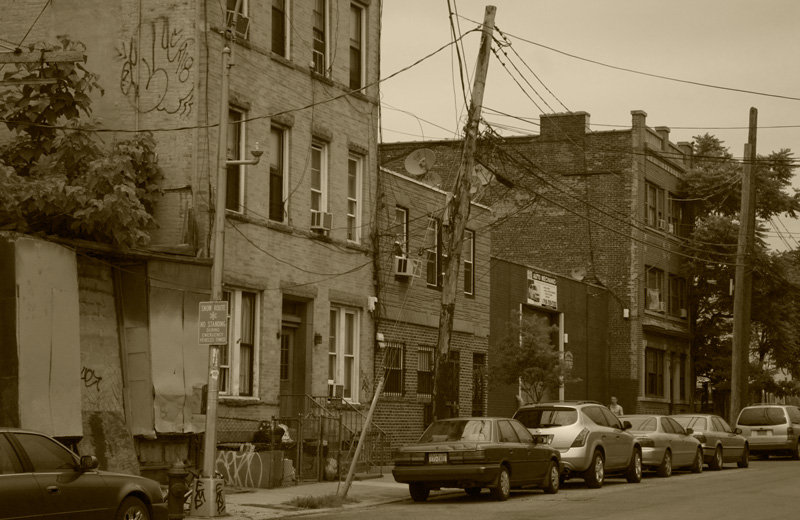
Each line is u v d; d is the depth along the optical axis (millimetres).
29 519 12320
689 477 27906
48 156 21203
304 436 25031
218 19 23172
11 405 17750
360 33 28562
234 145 23734
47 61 17797
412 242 30641
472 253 34125
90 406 19703
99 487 13414
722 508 19156
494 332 35156
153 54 22953
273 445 22438
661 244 49188
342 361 27188
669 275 50438
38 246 18578
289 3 25547
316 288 25984
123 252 20375
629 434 25734
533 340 30156
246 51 23906
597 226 46844
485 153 35844
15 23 23703
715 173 51031
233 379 23109
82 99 21047
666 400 49375
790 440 37031
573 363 41812
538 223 47531
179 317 21438
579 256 46750
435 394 22188
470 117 22609
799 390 52625
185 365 21422
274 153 25000
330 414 25000
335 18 27219
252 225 23766
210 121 22812
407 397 29844
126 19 23156
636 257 46312
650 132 48344
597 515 17922
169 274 21328
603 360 45188
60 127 20781
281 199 25094
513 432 21531
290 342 25672
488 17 22688
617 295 46406
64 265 19062
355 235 28000
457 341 32812
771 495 21797
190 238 22250
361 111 28172
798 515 18000
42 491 12539
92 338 19969
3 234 18188
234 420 22906
